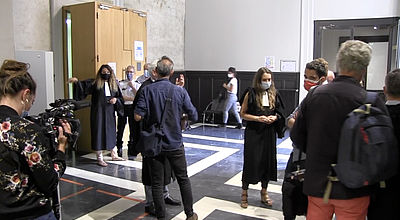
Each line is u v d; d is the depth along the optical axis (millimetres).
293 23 8562
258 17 8922
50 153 1714
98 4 5797
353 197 1663
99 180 4547
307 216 1895
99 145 5191
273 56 8844
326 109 1725
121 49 6383
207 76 9648
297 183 2244
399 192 1862
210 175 4797
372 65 8922
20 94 1614
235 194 4062
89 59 5867
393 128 1712
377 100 1696
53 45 5922
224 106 8594
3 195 1559
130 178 4641
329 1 8188
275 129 3566
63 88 6148
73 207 3650
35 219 1638
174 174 3146
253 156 3521
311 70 2711
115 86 5305
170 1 9070
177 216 3412
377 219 1897
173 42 9320
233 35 9242
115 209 3613
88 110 5941
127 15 6484
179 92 2998
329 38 9461
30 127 1584
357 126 1599
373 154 1577
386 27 7953
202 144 6777
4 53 4086
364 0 7887
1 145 1536
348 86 1721
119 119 5680
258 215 3461
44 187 1617
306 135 1899
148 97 2924
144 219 3375
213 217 3416
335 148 1700
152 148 2826
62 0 6086
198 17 9633
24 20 5434
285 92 8734
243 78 9219
